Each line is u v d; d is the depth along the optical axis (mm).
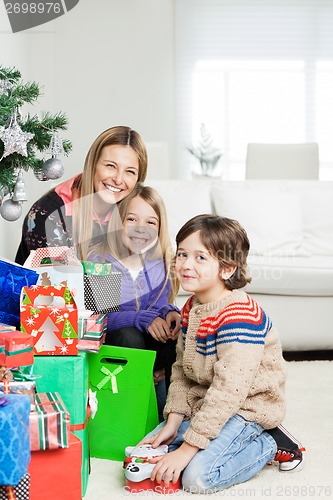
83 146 5973
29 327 1522
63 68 5926
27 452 1250
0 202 1877
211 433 1540
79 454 1380
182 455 1541
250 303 1652
